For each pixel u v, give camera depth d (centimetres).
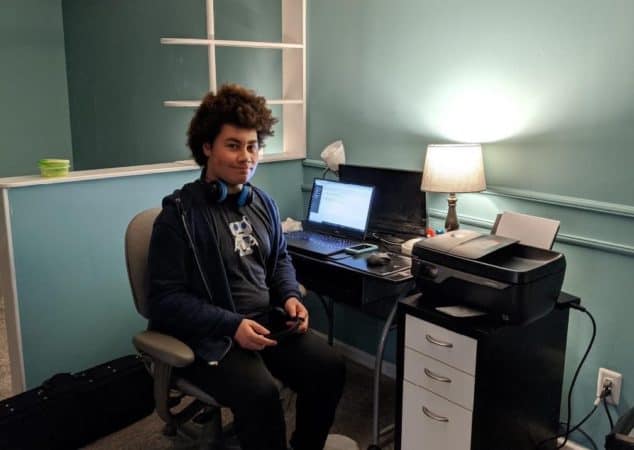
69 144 448
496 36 212
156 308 164
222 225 175
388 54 249
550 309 174
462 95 225
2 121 411
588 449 206
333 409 180
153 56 368
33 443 203
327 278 218
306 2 279
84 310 236
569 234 201
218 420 193
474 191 207
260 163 280
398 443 195
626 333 193
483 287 167
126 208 241
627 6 178
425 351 179
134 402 229
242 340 161
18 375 224
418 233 228
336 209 243
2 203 207
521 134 210
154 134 379
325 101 281
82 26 418
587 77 190
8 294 217
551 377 193
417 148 245
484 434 172
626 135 184
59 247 224
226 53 324
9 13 402
